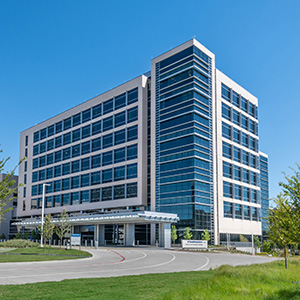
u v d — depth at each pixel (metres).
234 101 75.62
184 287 13.01
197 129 63.03
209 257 37.09
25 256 31.73
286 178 16.38
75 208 82.25
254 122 81.88
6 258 29.41
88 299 11.36
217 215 65.06
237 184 72.81
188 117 63.16
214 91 68.81
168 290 13.34
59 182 89.06
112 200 73.12
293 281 16.02
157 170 66.19
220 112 70.12
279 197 23.48
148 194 68.31
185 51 65.94
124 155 72.75
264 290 12.77
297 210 16.55
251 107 81.81
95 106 82.44
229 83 74.38
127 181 70.88
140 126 70.38
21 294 12.23
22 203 100.25
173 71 67.12
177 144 63.94
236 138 74.56
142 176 68.44
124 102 75.06
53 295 12.08
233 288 12.88
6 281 16.72
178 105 65.00
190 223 59.91
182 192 61.78
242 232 71.88
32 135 101.88
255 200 78.88
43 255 33.41
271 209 23.83
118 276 18.56
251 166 78.75
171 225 61.72
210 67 68.50
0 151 14.45
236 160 73.69
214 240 62.84
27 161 101.75
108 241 68.75
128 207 70.50
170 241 58.19
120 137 74.50
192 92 63.38
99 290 13.30
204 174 62.97
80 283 15.28
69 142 88.12
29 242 47.94
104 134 78.25
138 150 69.88
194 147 61.44
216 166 66.75
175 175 63.28
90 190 79.31
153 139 67.88
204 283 14.09
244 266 21.81
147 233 66.19
